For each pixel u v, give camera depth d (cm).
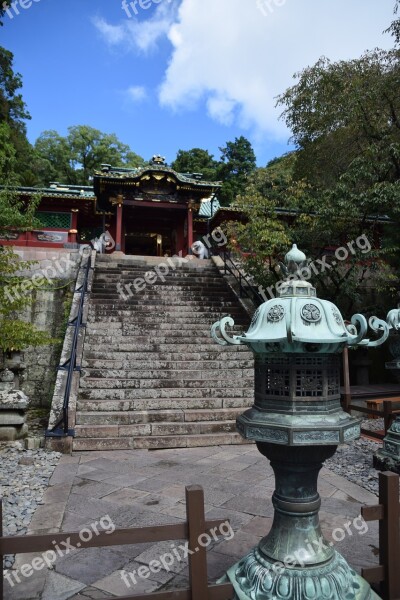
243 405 732
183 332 952
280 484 257
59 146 3164
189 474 514
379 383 1245
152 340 908
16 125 2284
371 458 584
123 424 661
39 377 1046
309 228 1013
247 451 616
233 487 470
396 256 1044
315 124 1131
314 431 227
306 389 245
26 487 461
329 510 411
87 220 2044
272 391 255
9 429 631
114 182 1752
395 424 537
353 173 964
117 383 748
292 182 1144
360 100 1008
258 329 261
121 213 1788
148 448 627
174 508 411
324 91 1096
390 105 1028
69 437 605
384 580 251
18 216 803
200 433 662
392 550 249
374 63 1056
